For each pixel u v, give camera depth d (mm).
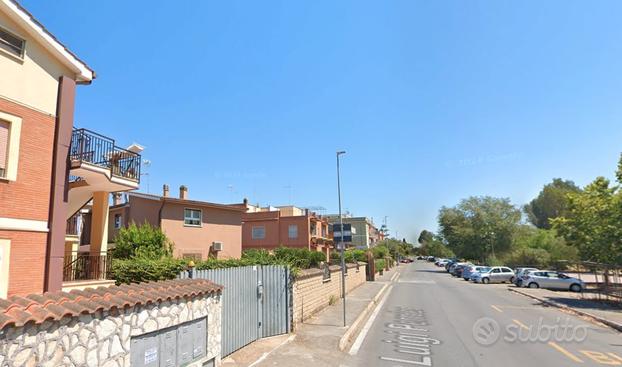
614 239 24141
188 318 6918
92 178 14953
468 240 58969
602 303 20609
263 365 8711
